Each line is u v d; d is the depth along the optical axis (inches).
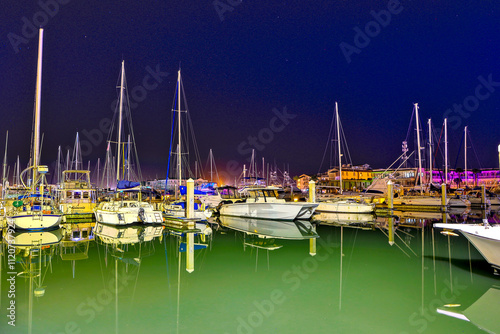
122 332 288.7
